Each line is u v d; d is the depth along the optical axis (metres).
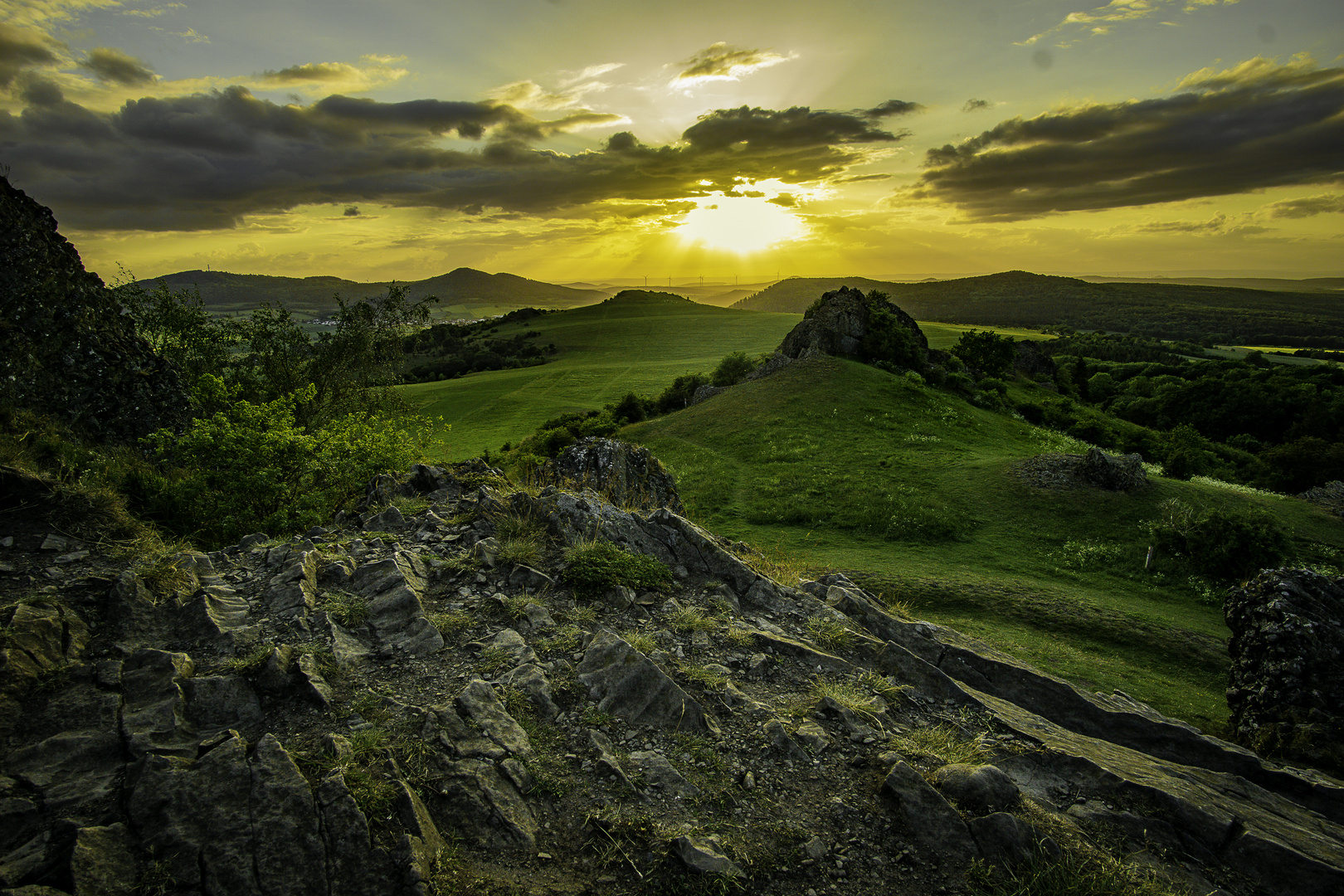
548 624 6.61
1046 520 32.41
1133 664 19.33
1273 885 4.53
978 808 4.63
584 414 80.50
